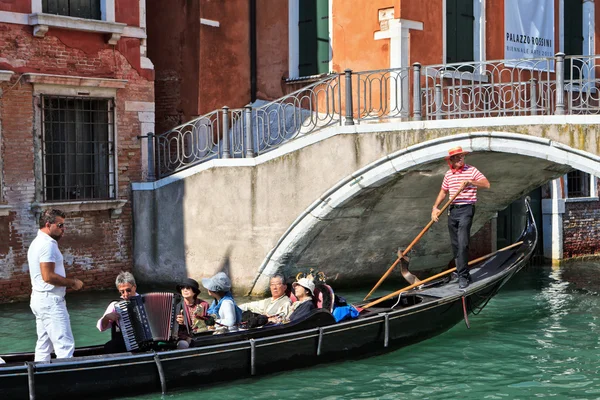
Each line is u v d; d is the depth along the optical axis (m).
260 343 16.05
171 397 15.02
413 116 23.56
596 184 33.66
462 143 20.64
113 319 14.79
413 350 18.36
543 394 15.15
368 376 16.41
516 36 28.98
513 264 21.56
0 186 22.67
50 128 23.92
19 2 23.02
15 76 22.92
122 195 25.44
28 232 23.42
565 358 17.61
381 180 21.92
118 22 25.02
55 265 14.27
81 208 24.30
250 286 24.14
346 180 22.33
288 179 23.34
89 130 24.83
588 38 32.31
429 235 27.25
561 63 19.78
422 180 23.14
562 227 31.86
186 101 27.28
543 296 24.70
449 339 19.34
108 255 25.28
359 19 26.16
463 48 27.31
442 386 15.70
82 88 24.23
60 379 14.01
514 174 24.44
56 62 23.78
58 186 24.11
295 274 24.69
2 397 13.59
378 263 27.03
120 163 25.36
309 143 22.92
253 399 14.97
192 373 15.32
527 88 29.56
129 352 14.78
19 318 21.14
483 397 15.02
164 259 25.44
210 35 27.33
